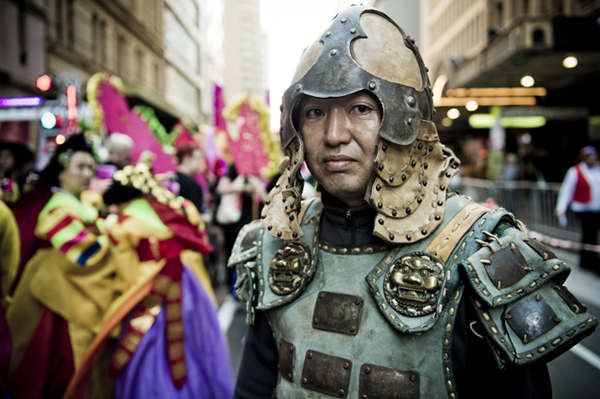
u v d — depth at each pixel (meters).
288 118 0.91
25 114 4.51
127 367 2.26
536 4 14.34
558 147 14.12
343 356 0.83
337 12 0.93
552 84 12.02
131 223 2.38
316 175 0.91
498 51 9.78
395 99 0.84
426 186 0.87
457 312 0.78
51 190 2.53
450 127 18.25
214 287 5.57
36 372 2.30
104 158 4.19
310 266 0.92
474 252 0.79
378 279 0.84
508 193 9.01
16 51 10.80
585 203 6.04
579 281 5.48
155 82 22.19
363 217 0.91
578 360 3.24
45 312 2.37
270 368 1.02
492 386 0.79
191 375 2.34
